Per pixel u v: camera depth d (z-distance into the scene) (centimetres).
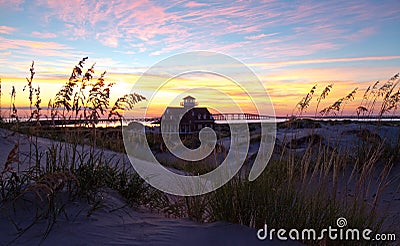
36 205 375
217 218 420
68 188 430
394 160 752
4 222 343
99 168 471
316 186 441
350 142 795
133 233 362
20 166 536
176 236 364
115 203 443
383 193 619
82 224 362
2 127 711
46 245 313
